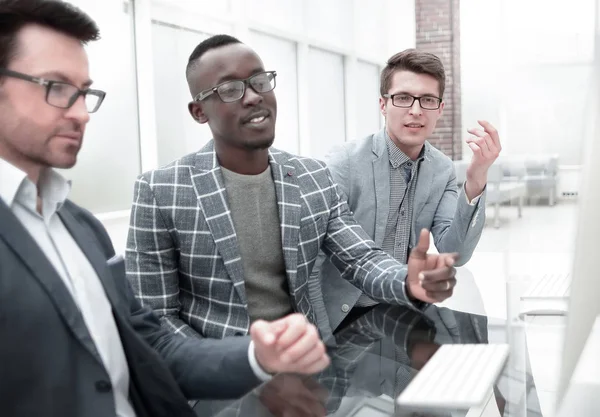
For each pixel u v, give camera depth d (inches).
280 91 268.4
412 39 354.9
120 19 168.4
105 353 36.5
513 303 32.7
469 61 311.9
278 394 34.2
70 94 34.3
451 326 47.7
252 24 232.5
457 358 39.4
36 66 33.3
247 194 56.1
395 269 54.7
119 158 170.6
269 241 56.9
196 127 200.8
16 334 30.5
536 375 30.5
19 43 33.1
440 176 75.5
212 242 54.3
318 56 302.4
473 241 66.2
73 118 34.4
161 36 185.8
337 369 37.9
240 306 54.4
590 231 21.7
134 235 54.6
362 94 355.9
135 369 37.9
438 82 70.6
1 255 31.0
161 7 183.6
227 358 39.3
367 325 48.3
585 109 21.8
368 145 74.2
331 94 319.0
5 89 33.3
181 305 56.5
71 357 32.4
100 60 162.7
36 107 33.4
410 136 70.6
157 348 42.6
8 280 30.8
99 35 36.3
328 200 60.7
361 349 41.9
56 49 33.8
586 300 22.1
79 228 39.1
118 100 169.2
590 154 21.5
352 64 330.0
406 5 355.6
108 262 40.5
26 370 30.7
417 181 74.0
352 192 72.6
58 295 32.1
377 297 54.9
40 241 35.1
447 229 70.8
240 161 55.7
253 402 33.2
